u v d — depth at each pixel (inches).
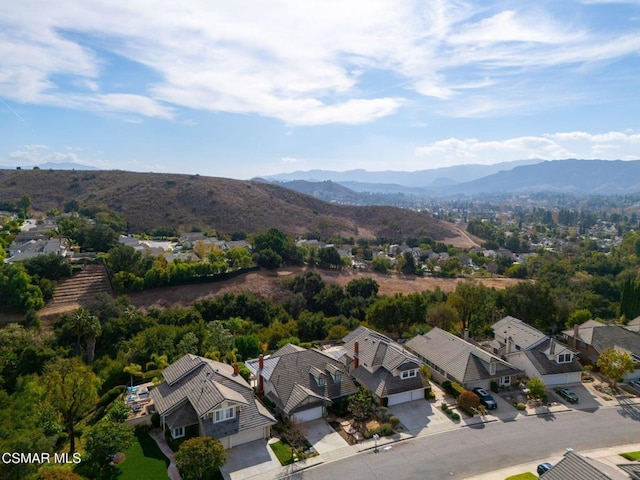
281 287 4195.4
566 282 4131.4
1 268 3080.7
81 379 1642.5
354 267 5324.8
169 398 1647.4
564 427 1660.9
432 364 2151.8
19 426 1396.4
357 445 1533.0
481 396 1847.9
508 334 2352.4
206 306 3336.6
